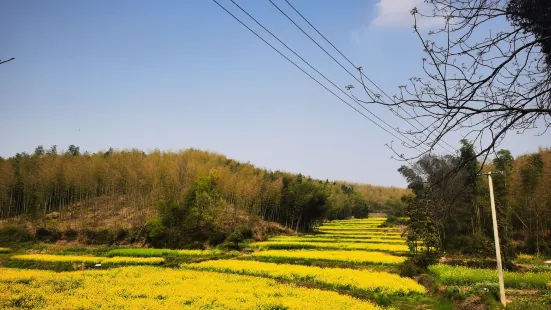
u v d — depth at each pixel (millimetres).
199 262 42031
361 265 37250
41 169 71312
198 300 22188
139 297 23562
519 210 51281
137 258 43844
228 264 37312
